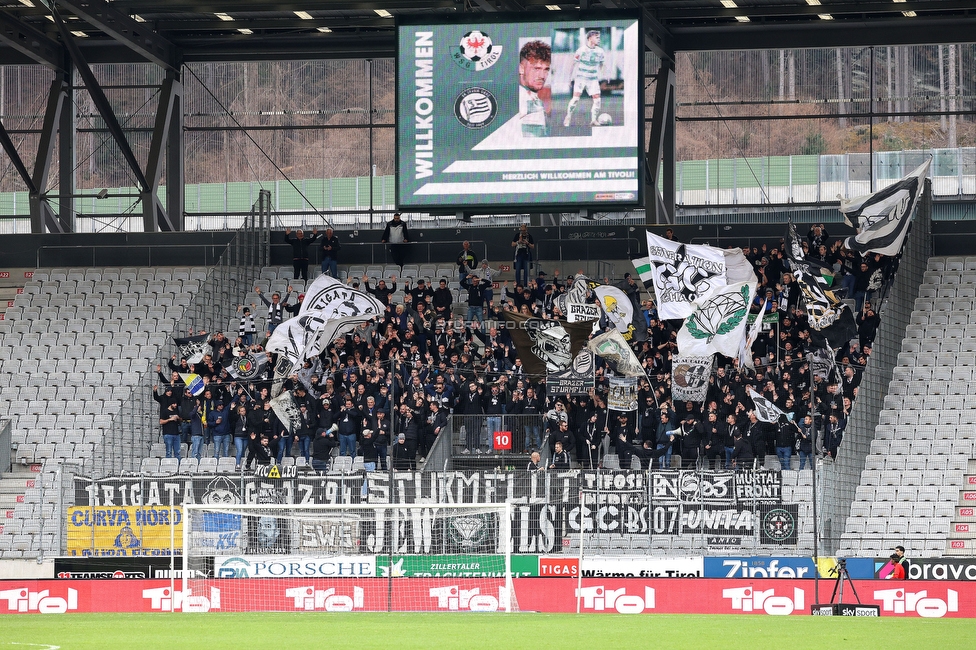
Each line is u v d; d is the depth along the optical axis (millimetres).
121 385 94812
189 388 84562
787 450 77375
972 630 49312
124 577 72812
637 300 88938
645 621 55531
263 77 114438
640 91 90062
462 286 95250
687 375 80688
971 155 107438
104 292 105438
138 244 109875
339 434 82438
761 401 77062
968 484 79188
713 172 110188
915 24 104562
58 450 88688
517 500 72875
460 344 88500
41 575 74000
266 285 104625
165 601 69125
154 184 106938
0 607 69000
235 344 90688
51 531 80250
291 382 84750
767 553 71875
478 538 72125
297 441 86812
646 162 105312
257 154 114625
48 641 43594
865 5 100875
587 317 87188
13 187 115312
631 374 79875
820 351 81000
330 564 70625
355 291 87625
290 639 44281
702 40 107625
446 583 69312
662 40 105750
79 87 112750
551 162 90688
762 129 109875
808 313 81750
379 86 113625
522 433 80812
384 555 71000
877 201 88562
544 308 92500
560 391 81000
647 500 72750
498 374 85000
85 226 113312
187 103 114625
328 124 114000
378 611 67625
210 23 106500
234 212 114438
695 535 72375
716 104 110375
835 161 109000
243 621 55781
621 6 97188
